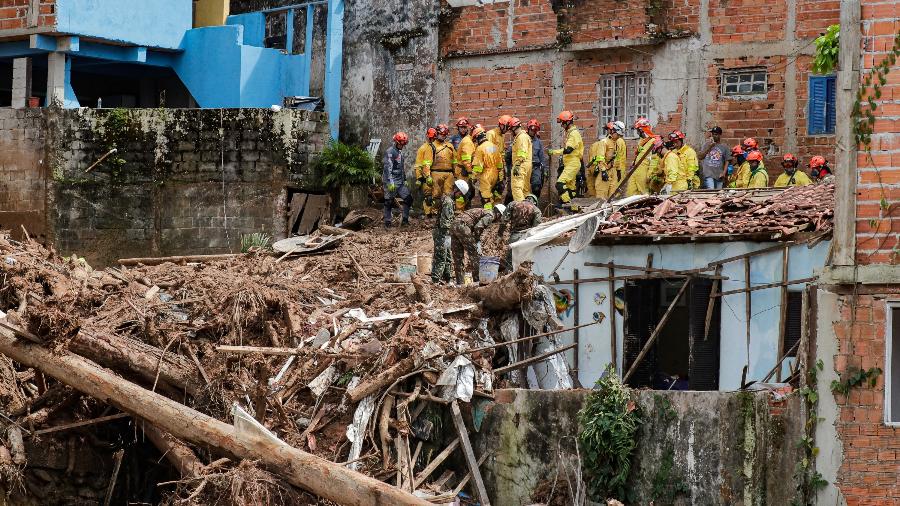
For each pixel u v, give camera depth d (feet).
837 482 47.09
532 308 56.85
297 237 81.82
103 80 103.24
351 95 97.14
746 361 54.95
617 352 58.18
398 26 94.84
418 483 50.47
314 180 87.66
